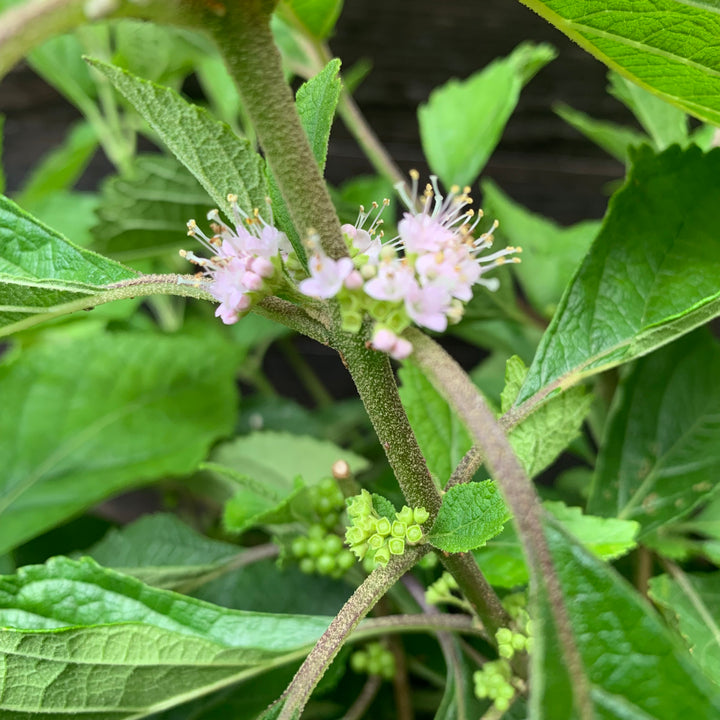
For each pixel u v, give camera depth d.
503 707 0.10
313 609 0.15
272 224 0.09
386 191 0.21
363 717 0.15
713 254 0.11
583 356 0.11
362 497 0.09
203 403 0.18
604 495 0.13
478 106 0.18
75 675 0.10
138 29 0.17
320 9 0.15
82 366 0.17
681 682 0.07
